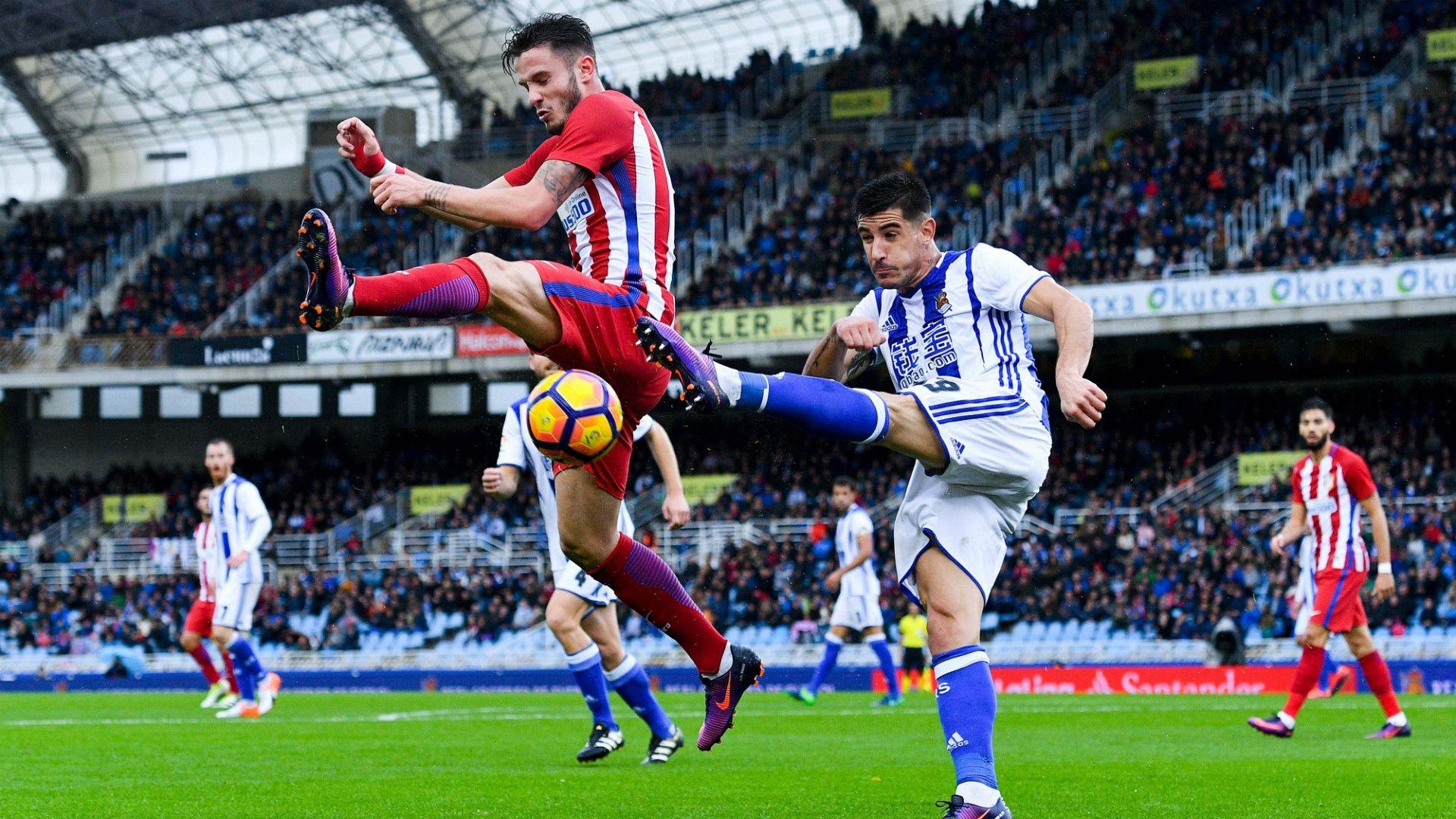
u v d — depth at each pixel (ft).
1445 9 101.76
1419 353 97.86
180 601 96.12
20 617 96.78
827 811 18.17
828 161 115.24
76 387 106.52
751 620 85.05
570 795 20.33
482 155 124.98
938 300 16.84
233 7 117.39
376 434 121.39
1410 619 74.69
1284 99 103.65
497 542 100.48
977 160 107.76
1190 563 79.46
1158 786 21.31
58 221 128.88
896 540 16.93
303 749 30.17
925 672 66.54
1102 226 96.68
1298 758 26.37
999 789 20.94
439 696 65.36
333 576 96.89
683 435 109.70
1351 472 31.53
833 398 15.17
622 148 16.12
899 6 128.16
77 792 21.12
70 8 115.75
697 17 126.11
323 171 122.52
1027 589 82.02
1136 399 104.37
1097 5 118.11
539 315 15.33
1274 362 101.19
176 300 116.06
